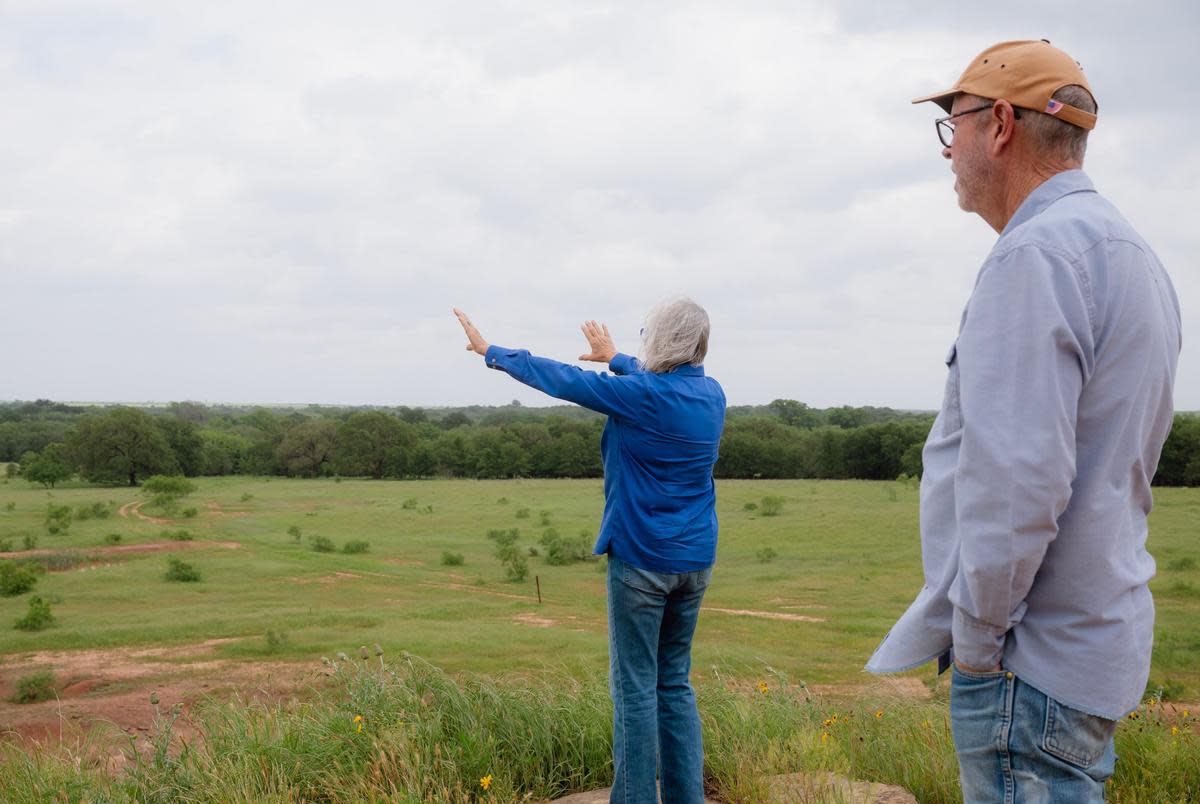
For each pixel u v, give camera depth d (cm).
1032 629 167
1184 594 3688
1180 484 9644
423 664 470
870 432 13425
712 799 374
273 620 3634
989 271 169
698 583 305
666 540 289
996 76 184
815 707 534
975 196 195
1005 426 158
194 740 428
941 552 181
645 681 298
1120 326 162
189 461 15562
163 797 376
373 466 15650
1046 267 163
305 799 376
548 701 439
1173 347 178
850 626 3394
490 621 3672
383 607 4069
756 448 13675
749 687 591
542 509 9900
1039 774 169
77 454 14212
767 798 342
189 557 5988
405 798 345
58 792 387
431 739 395
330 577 5162
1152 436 169
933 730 456
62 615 3844
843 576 4972
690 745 312
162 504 10306
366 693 439
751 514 8650
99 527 7988
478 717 421
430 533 7812
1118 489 165
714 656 2552
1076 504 164
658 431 287
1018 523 155
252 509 10112
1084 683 162
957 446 179
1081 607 163
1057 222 169
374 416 16000
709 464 301
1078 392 160
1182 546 5184
